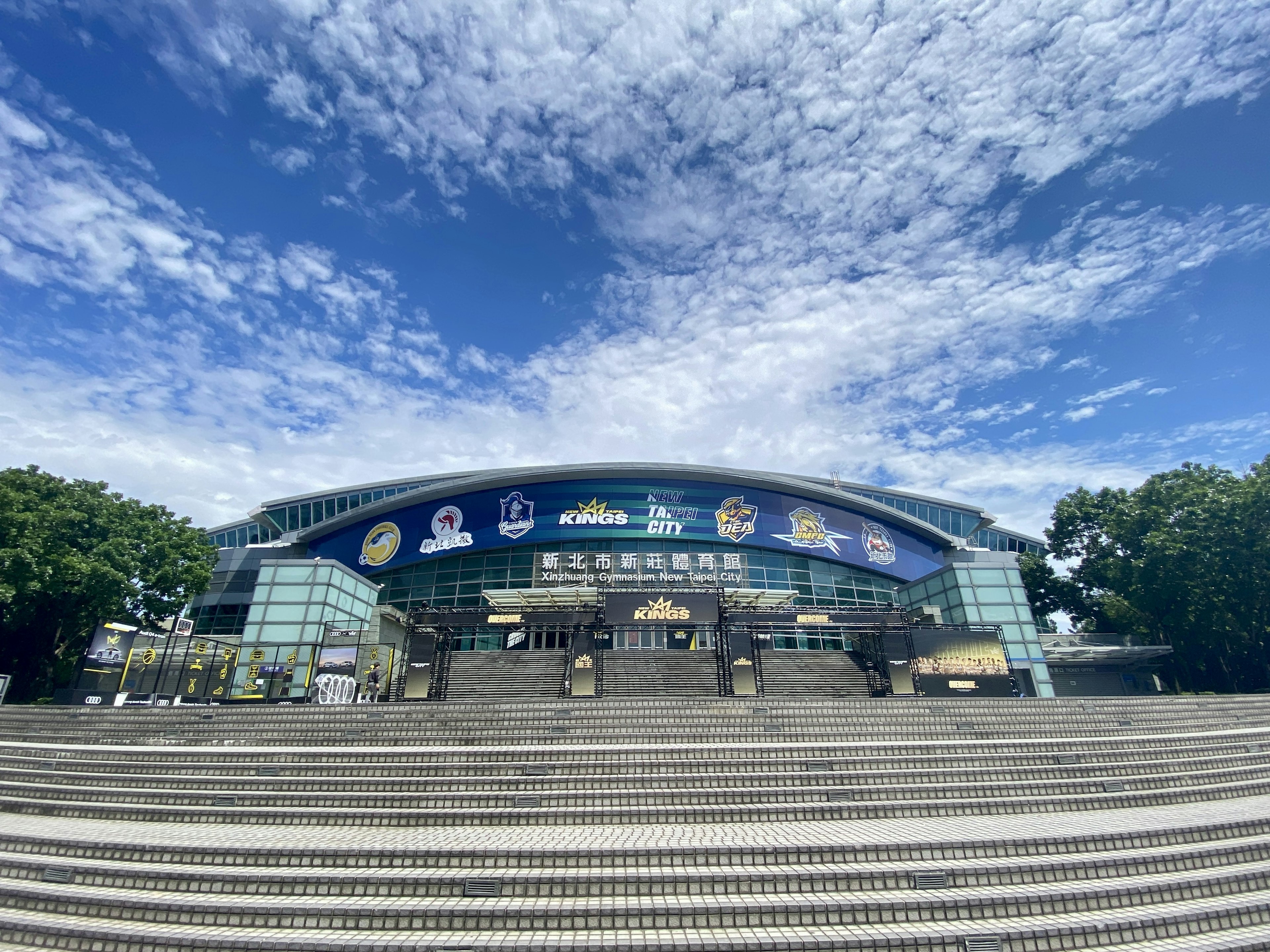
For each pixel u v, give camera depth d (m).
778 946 6.16
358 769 12.13
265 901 7.06
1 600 23.03
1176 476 35.19
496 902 6.95
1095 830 8.88
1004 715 16.64
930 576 33.03
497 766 11.95
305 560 27.25
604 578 36.56
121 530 29.17
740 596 32.66
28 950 6.73
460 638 35.78
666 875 7.21
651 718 15.38
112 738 15.27
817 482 50.91
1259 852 8.42
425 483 48.22
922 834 8.73
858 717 15.94
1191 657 35.66
